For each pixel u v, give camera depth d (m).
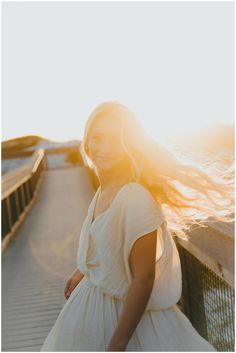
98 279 1.44
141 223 1.32
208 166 1.63
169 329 1.42
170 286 1.44
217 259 1.73
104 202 1.44
